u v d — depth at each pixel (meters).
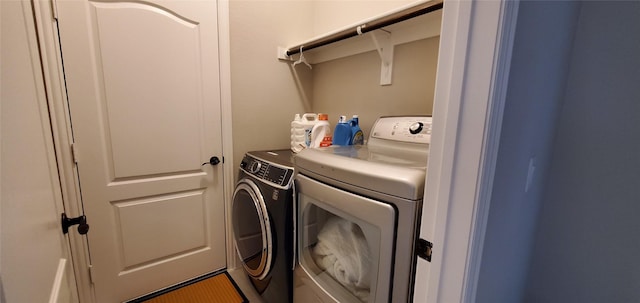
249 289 1.80
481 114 0.48
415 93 1.48
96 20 1.34
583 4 0.96
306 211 1.16
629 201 0.94
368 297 0.91
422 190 0.71
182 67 1.61
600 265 1.01
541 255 1.15
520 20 0.48
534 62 0.62
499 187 0.57
